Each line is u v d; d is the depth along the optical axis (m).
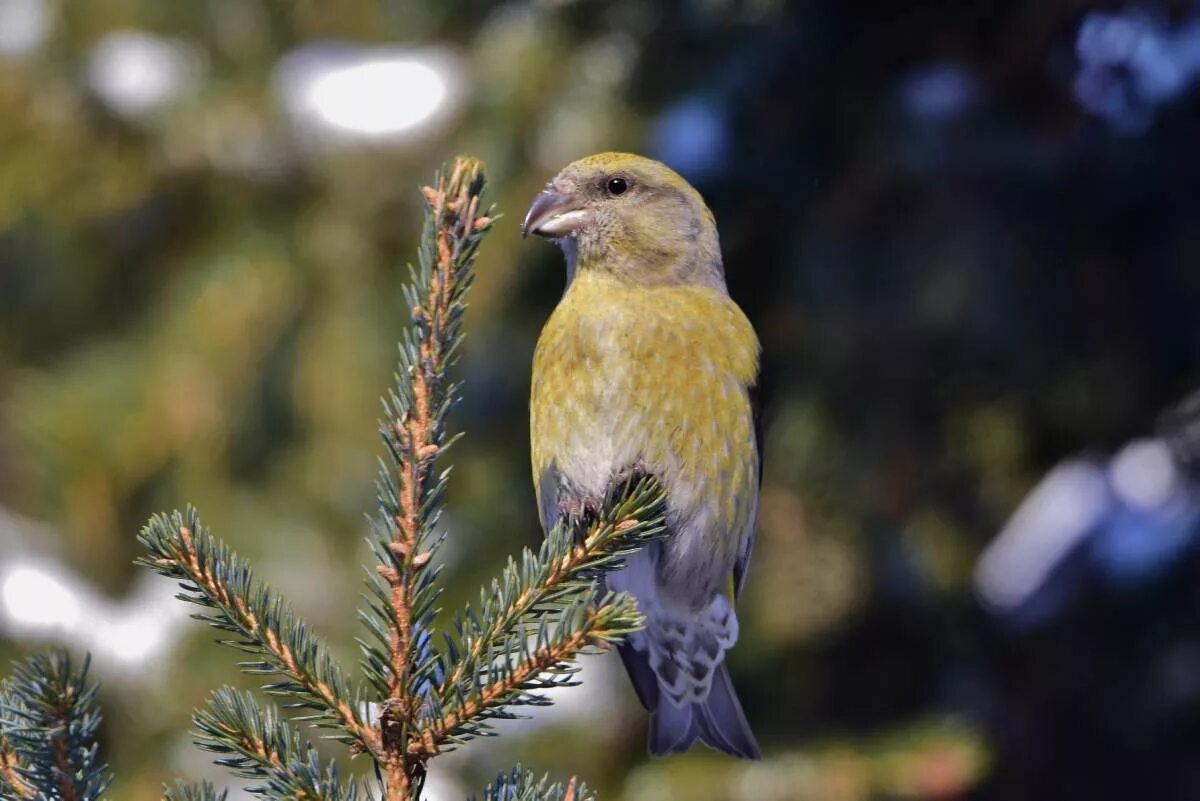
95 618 11.05
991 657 13.20
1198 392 11.48
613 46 11.17
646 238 7.42
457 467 11.40
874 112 10.48
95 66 12.16
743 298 11.01
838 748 10.23
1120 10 9.95
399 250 11.80
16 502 11.85
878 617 11.87
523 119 11.19
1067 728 13.46
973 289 10.47
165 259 12.33
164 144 11.98
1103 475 13.44
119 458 11.56
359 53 12.38
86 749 4.54
